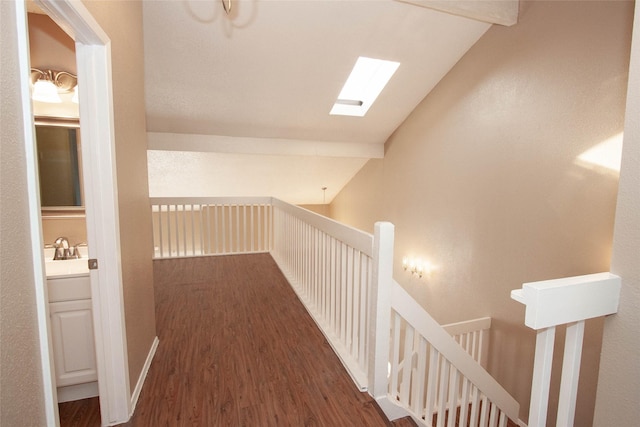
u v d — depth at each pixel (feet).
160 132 15.72
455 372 6.42
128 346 5.61
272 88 13.58
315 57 12.01
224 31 10.62
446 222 14.38
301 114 15.61
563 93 9.30
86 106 4.70
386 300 5.63
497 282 11.85
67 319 5.72
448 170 14.14
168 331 8.41
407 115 16.74
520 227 10.86
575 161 9.07
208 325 8.75
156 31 10.39
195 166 20.08
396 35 11.53
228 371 6.70
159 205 15.49
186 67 12.03
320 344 7.77
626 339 2.93
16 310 2.56
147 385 6.25
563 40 9.25
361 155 18.97
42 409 2.91
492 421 7.54
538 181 10.18
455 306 14.02
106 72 4.74
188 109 14.43
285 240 13.71
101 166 4.84
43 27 7.22
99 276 5.01
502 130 11.40
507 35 11.05
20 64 2.63
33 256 2.79
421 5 9.41
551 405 9.55
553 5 9.50
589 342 8.56
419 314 5.74
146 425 5.26
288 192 25.76
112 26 5.13
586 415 8.66
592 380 8.50
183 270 13.76
